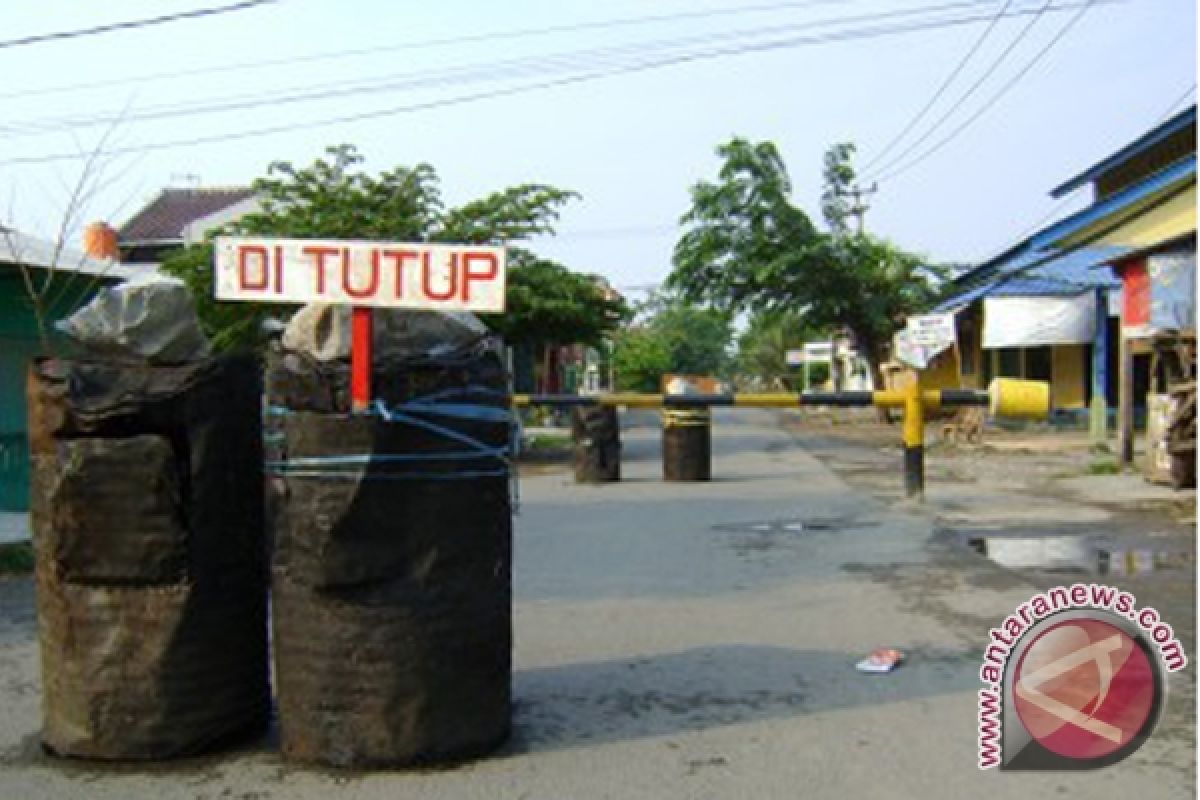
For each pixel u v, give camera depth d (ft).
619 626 22.15
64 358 15.11
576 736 15.44
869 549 30.19
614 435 54.24
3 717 17.04
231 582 15.15
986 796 13.16
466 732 14.46
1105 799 13.01
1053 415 87.97
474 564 14.43
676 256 116.16
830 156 121.80
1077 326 80.38
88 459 14.33
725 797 13.25
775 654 19.66
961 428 74.74
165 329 14.94
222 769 14.43
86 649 14.71
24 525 38.68
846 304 114.01
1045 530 32.89
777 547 31.22
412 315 14.61
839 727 15.66
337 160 67.82
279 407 14.28
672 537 33.96
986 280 101.35
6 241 40.96
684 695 17.33
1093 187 98.07
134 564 14.47
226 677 15.10
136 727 14.65
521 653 20.22
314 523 13.83
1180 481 41.70
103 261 46.39
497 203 71.00
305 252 14.05
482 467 14.48
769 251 111.86
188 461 14.67
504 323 69.51
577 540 33.91
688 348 299.79
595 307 75.05
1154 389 46.21
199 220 118.83
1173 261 45.14
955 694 17.03
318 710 14.20
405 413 13.88
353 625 13.96
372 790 13.58
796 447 80.12
